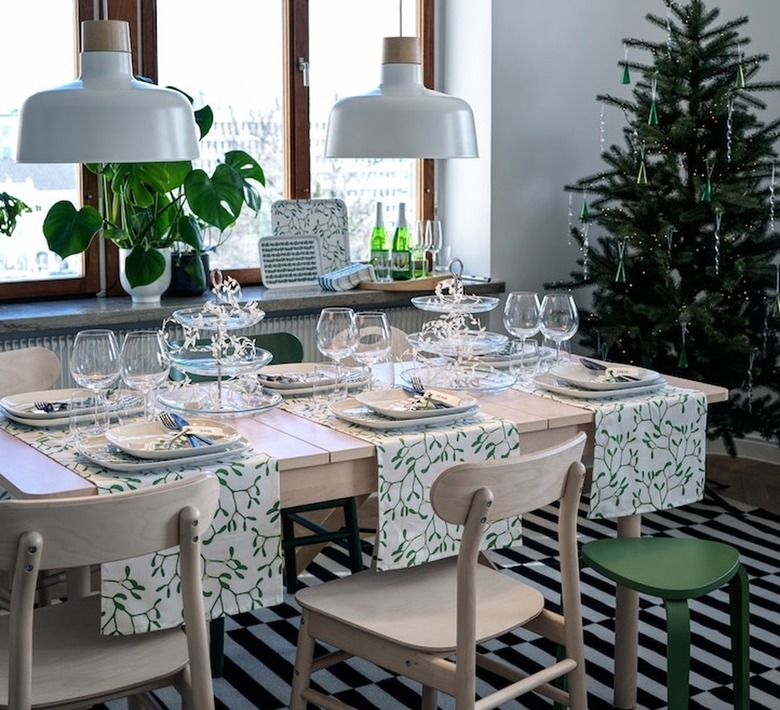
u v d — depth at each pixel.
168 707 2.85
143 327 4.14
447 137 2.40
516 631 3.30
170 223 4.21
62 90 2.02
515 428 2.57
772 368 4.26
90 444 2.37
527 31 4.77
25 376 3.00
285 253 4.66
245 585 2.29
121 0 4.25
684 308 4.09
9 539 1.79
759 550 3.98
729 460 4.81
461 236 4.99
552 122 4.90
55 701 1.94
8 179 4.18
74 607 2.30
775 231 4.62
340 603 2.33
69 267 4.34
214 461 2.27
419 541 2.46
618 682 2.85
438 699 2.88
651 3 4.89
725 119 4.17
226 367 2.68
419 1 4.86
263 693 2.92
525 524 4.23
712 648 3.19
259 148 4.69
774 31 4.66
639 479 2.80
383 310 4.75
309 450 2.35
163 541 1.91
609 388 2.84
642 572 2.46
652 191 4.29
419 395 2.71
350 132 2.41
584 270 4.63
